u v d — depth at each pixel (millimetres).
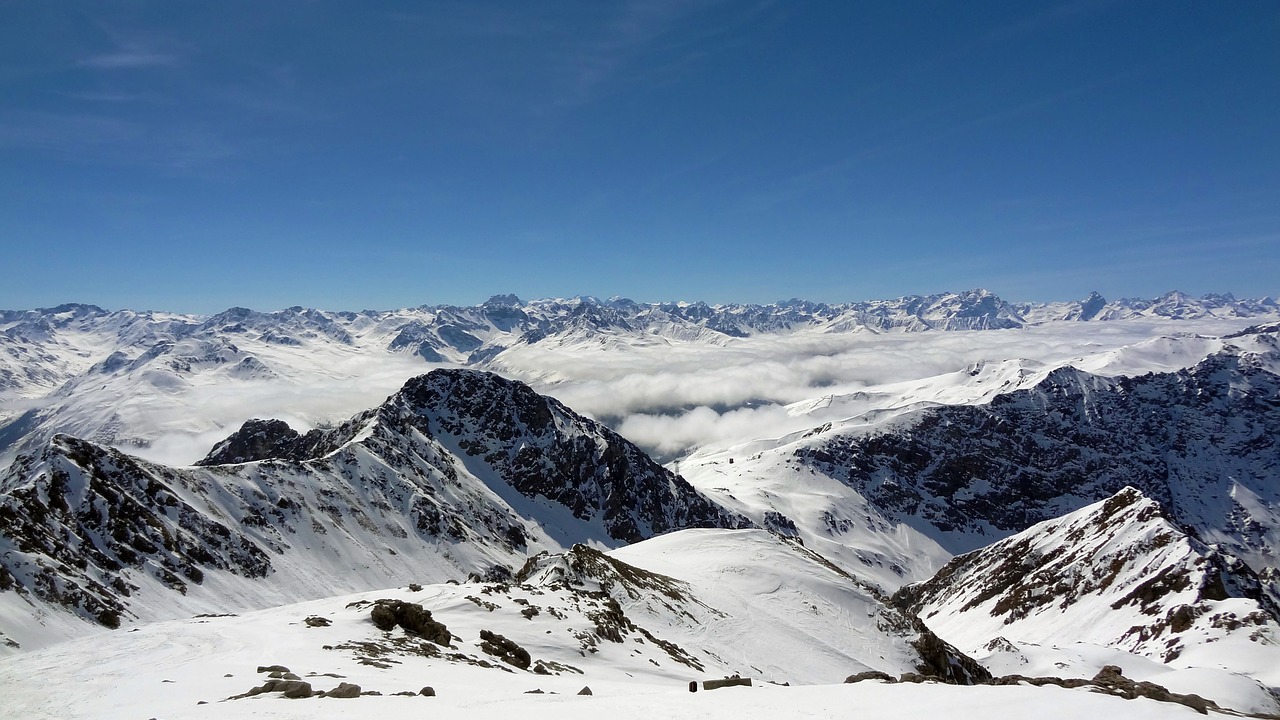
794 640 101188
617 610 84875
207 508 188750
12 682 44812
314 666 43312
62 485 153625
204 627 65438
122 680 42781
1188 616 154375
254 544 183625
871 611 123812
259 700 30953
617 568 102312
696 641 89250
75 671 48281
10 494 138125
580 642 68188
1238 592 169500
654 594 98250
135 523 157375
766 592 121312
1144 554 195750
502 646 61719
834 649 102938
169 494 176000
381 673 42062
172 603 139250
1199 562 176500
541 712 27812
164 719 27828
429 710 28297
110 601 123250
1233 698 87938
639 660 69250
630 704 29859
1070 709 26703
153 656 52906
